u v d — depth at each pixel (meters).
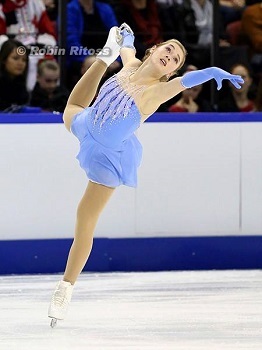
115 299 17.09
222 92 24.50
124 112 14.07
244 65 24.91
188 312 15.66
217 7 24.47
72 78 23.95
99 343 13.02
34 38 23.67
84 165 14.29
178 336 13.52
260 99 24.45
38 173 20.72
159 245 21.17
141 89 14.15
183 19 25.02
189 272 20.88
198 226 21.28
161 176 21.09
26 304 16.58
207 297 17.25
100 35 24.14
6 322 14.76
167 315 15.37
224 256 21.38
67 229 20.89
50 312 13.82
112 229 21.03
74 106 14.88
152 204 21.09
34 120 20.69
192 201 21.22
